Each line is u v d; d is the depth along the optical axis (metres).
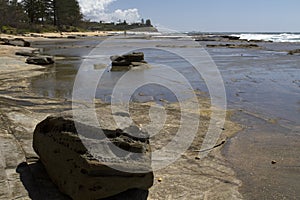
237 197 4.35
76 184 3.79
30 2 87.88
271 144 6.43
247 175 5.04
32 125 6.70
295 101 10.49
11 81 13.17
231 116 8.41
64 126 4.18
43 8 89.56
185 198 4.25
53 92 10.98
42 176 4.44
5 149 5.27
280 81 14.52
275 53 32.25
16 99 9.55
